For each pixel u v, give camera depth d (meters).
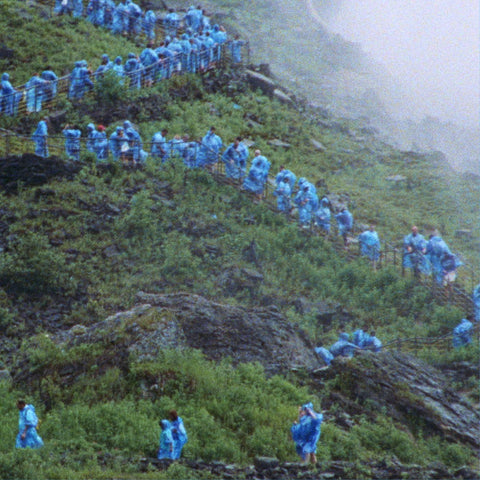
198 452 71.50
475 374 100.31
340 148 175.12
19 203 116.31
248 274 112.50
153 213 119.69
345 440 76.19
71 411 74.12
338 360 89.44
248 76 184.50
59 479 63.34
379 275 121.62
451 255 120.56
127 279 108.75
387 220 147.50
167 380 79.31
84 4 194.62
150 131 147.88
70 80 153.00
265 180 133.88
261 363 89.56
